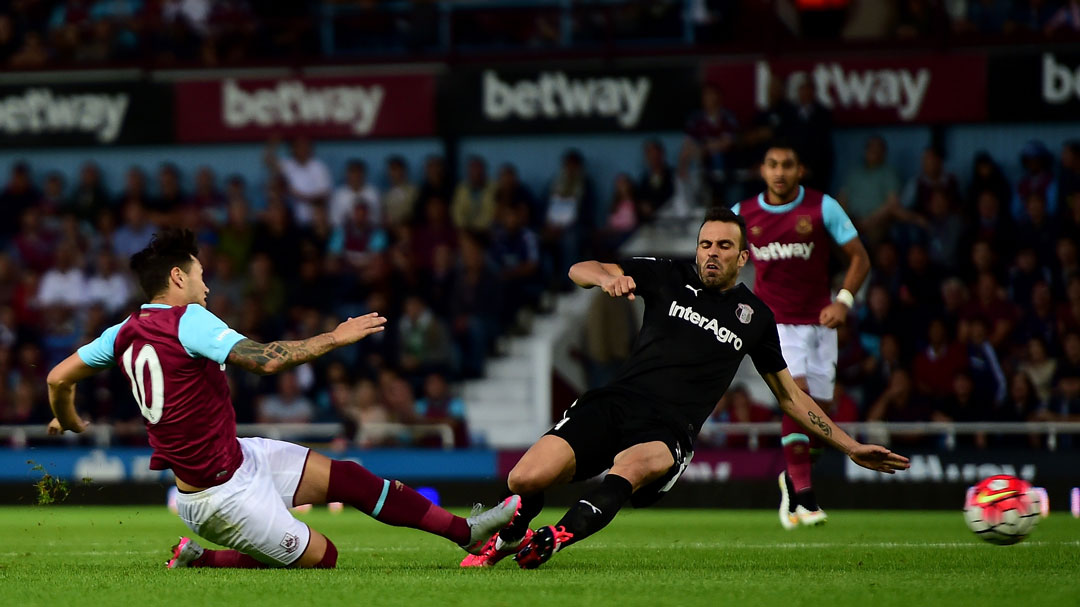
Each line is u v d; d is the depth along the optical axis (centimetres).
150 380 1906
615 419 2055
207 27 6812
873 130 6481
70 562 2356
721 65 6184
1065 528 3459
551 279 6197
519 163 6875
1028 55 6019
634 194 6141
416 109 6525
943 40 6084
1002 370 5259
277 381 5744
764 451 4953
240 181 6781
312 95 6612
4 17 7062
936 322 5222
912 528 3581
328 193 6681
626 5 6394
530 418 5847
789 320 3184
